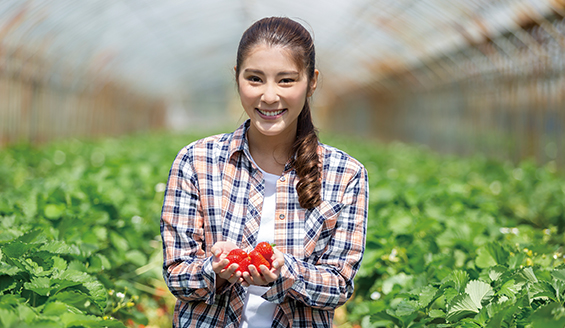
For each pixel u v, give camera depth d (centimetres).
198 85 3497
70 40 1427
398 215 473
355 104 2855
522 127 1142
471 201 599
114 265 438
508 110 1210
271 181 210
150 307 448
